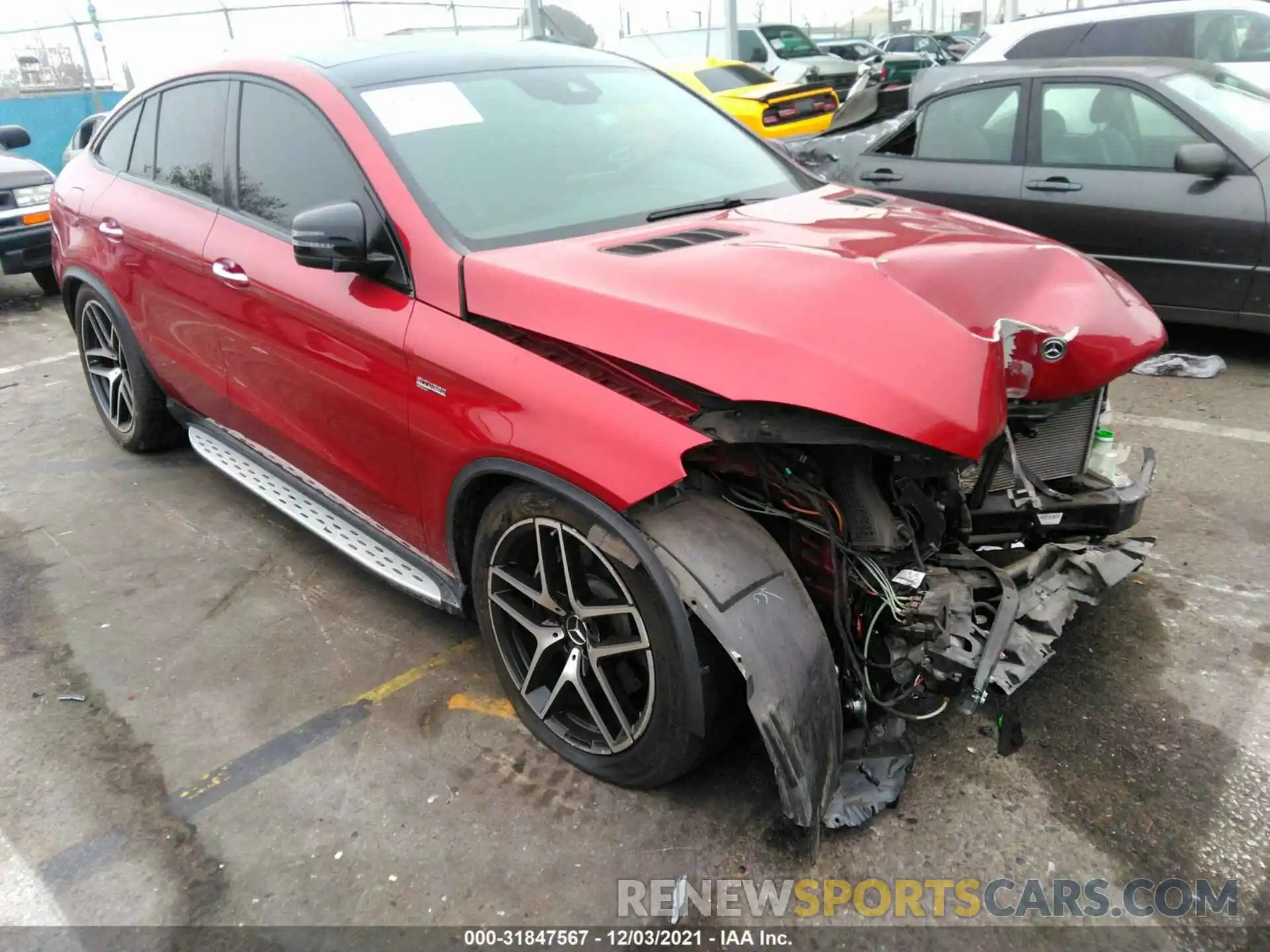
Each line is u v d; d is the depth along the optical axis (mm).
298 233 2588
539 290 2336
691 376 2057
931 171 6062
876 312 2105
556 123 3135
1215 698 2691
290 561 3740
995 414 2082
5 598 3551
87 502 4309
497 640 2645
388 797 2504
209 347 3555
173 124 3846
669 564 2076
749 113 10781
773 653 2023
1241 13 7086
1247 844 2227
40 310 8250
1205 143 4988
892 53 21500
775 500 2312
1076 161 5477
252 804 2506
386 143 2805
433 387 2506
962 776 2457
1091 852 2227
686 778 2490
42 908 2227
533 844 2328
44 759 2705
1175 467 4094
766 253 2357
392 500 2881
